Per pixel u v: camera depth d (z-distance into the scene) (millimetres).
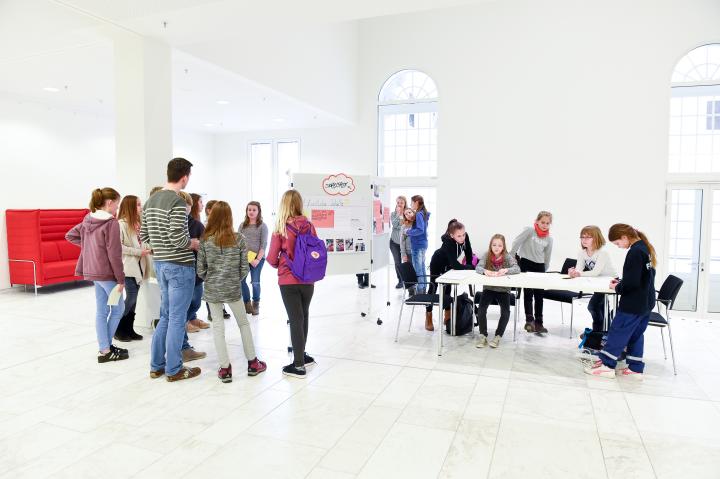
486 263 4953
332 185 5750
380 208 6730
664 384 3896
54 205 8406
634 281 3824
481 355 4586
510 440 2922
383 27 9602
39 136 8133
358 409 3336
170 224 3545
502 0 8562
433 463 2654
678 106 7969
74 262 7918
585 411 3350
